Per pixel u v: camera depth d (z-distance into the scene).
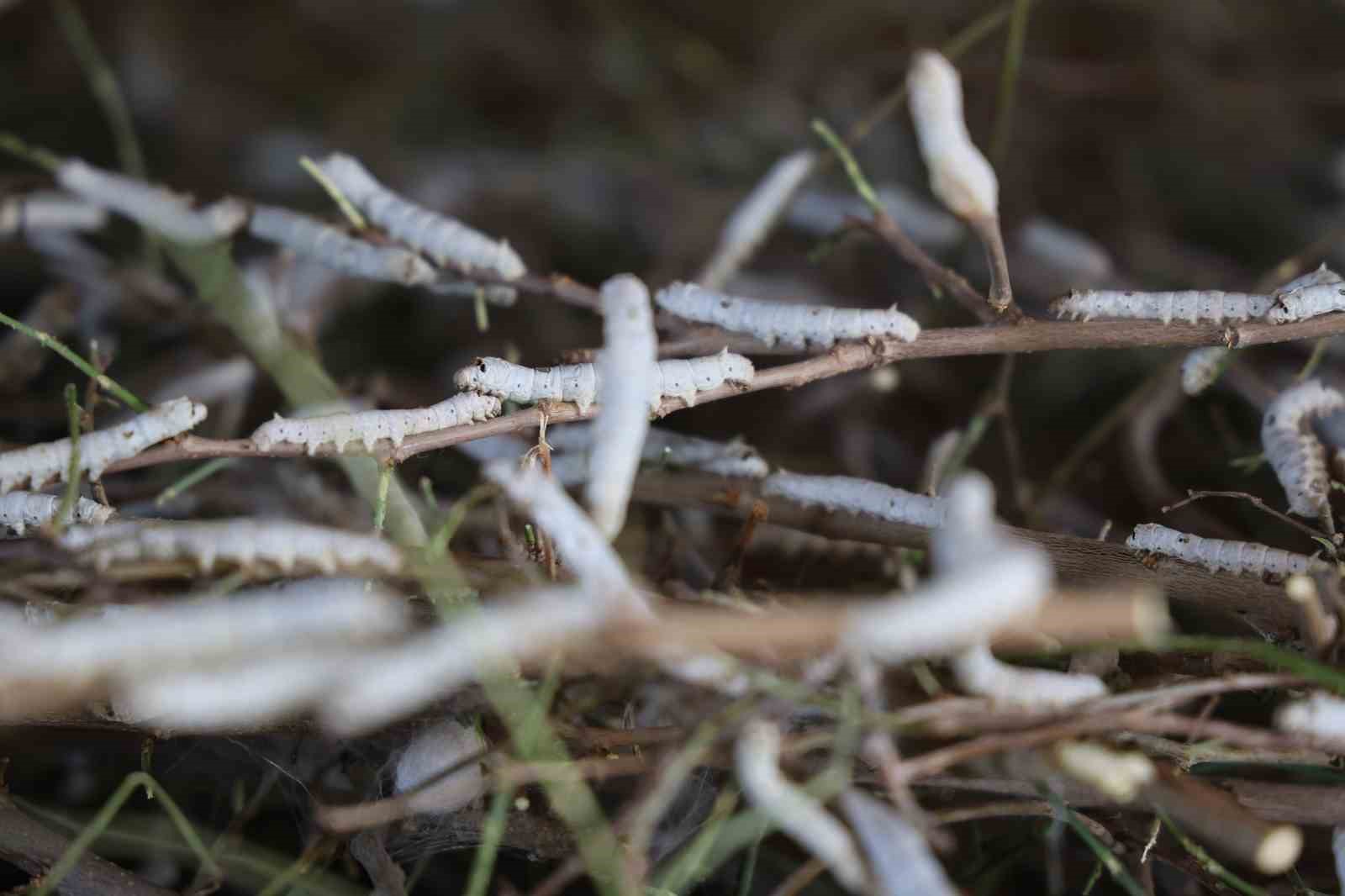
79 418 0.70
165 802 0.67
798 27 1.31
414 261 0.78
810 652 0.66
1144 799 0.66
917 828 0.63
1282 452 0.73
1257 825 0.62
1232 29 1.25
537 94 1.25
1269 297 0.71
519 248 1.06
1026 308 0.94
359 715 0.61
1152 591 0.69
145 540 0.66
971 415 0.94
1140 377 0.94
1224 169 1.15
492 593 0.68
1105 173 1.14
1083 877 0.73
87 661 0.61
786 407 0.92
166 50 1.18
